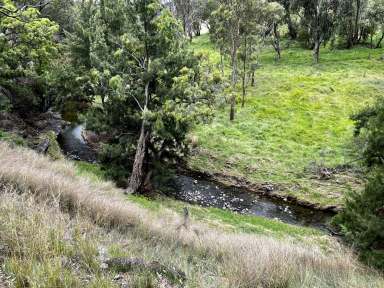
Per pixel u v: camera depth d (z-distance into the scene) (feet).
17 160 41.96
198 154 102.63
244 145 108.47
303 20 194.90
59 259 16.89
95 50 77.05
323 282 24.54
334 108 130.31
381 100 59.82
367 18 195.62
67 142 106.73
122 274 19.08
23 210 22.94
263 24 141.79
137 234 29.78
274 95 142.00
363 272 32.22
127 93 75.61
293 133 115.55
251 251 27.66
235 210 79.00
